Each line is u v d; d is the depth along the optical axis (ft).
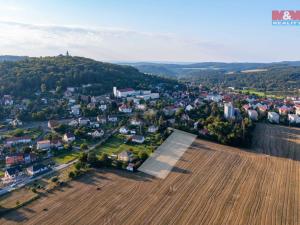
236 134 426.92
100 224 227.40
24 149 375.86
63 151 390.83
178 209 249.14
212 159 365.40
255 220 234.38
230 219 235.40
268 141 454.40
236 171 330.95
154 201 261.65
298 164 358.23
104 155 341.21
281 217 239.09
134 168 326.65
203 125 488.02
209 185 294.46
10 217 234.38
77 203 256.32
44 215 237.86
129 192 277.44
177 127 474.90
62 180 299.79
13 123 510.58
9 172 314.76
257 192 281.33
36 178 308.19
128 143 420.36
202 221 232.32
